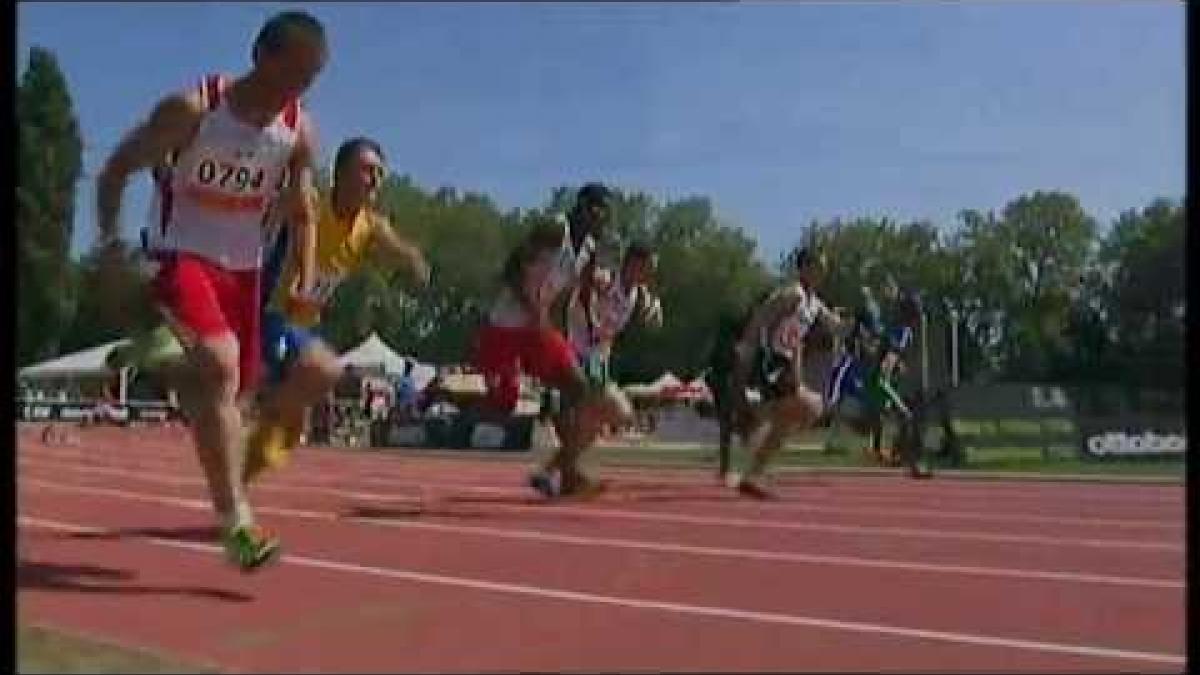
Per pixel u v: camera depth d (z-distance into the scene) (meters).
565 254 8.90
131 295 5.32
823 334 11.81
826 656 3.91
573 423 9.16
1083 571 5.63
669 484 11.64
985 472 15.95
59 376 36.22
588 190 8.98
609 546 6.39
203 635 4.21
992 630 4.30
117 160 5.21
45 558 5.68
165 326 5.20
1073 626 4.38
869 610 4.65
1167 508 9.36
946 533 7.24
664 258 38.75
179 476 12.06
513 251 8.95
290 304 6.47
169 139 5.21
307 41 5.27
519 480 12.40
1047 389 20.23
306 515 7.99
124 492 9.84
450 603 4.76
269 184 5.50
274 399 6.75
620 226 16.84
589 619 4.46
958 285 52.19
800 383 10.20
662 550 6.24
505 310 8.93
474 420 24.42
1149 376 36.09
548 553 6.10
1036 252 51.66
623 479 12.52
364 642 4.11
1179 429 20.67
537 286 8.87
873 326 16.45
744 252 39.47
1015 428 19.75
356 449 24.38
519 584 5.18
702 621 4.43
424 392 26.05
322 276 7.28
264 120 5.39
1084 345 43.88
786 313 10.18
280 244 6.30
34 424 34.81
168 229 5.30
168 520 7.50
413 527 7.26
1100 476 14.78
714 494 10.33
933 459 18.45
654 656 3.91
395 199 43.75
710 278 38.72
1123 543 6.77
